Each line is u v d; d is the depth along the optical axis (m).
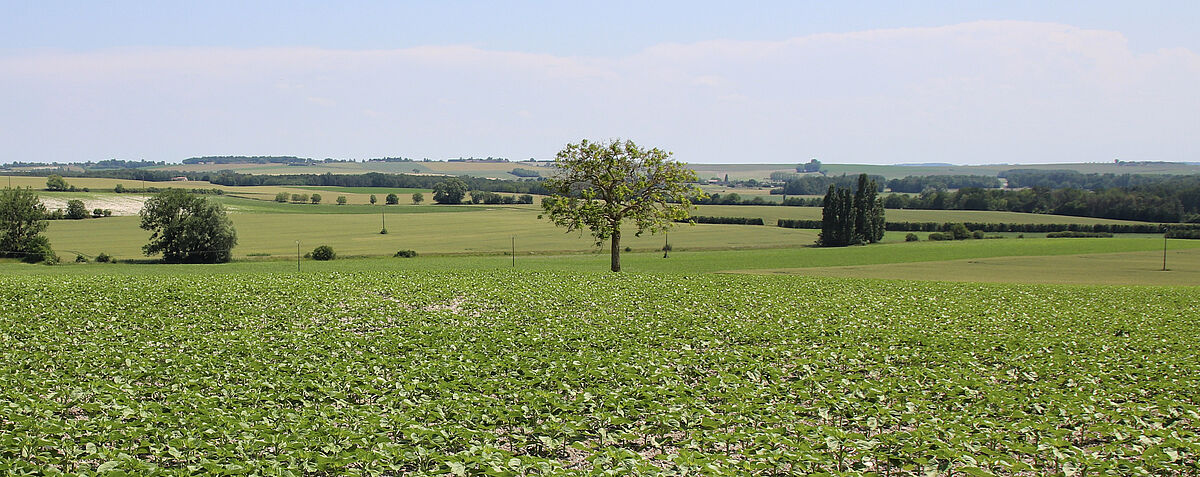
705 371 22.42
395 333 28.55
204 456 13.71
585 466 14.41
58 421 15.27
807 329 31.20
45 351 23.94
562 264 79.38
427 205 172.62
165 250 90.44
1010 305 42.25
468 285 45.91
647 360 23.56
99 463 13.63
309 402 17.73
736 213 149.38
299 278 49.41
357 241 111.19
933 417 17.17
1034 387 20.86
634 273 57.56
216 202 92.81
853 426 17.28
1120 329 33.62
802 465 13.94
